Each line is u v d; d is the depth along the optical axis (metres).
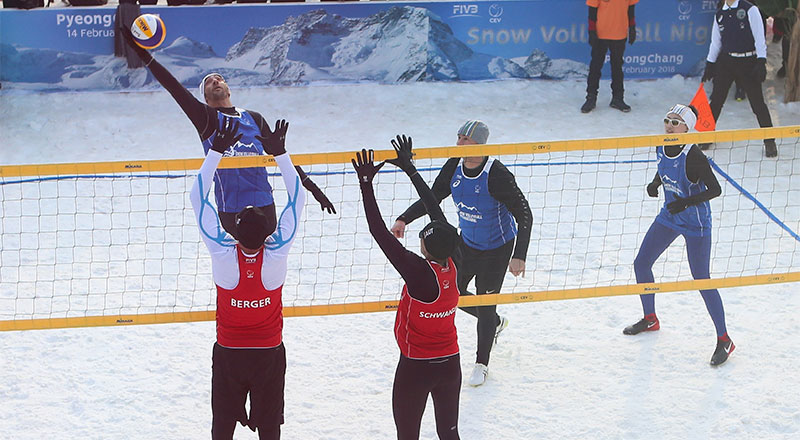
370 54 22.59
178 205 16.33
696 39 23.17
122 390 10.57
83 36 21.59
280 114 21.33
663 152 11.12
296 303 12.55
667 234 11.37
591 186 17.28
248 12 21.89
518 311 12.70
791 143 19.80
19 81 21.75
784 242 14.61
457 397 8.73
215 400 8.52
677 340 11.78
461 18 22.48
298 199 8.35
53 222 15.50
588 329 12.16
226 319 8.28
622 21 20.88
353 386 10.80
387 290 13.09
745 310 12.49
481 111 21.64
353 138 20.09
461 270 10.97
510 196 10.41
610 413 10.19
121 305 12.47
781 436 9.66
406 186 17.14
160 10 21.59
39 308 12.37
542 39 22.88
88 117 20.86
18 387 10.55
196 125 10.22
